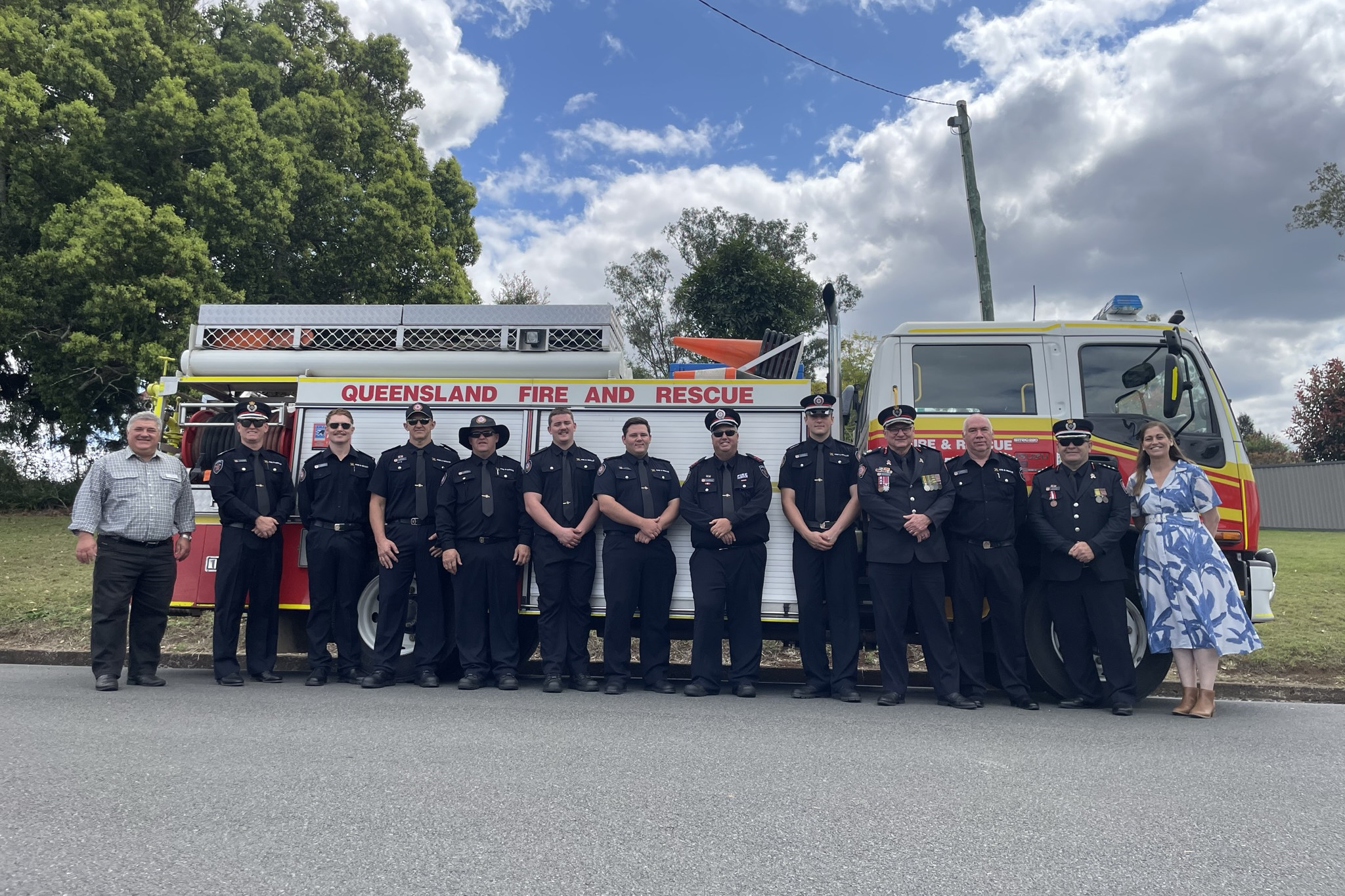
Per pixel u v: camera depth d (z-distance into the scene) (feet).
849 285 88.74
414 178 76.02
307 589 22.57
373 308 24.45
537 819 10.32
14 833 9.52
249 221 62.95
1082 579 19.45
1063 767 13.34
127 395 65.87
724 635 21.17
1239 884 8.73
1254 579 20.07
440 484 21.45
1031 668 21.89
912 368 21.85
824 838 9.86
